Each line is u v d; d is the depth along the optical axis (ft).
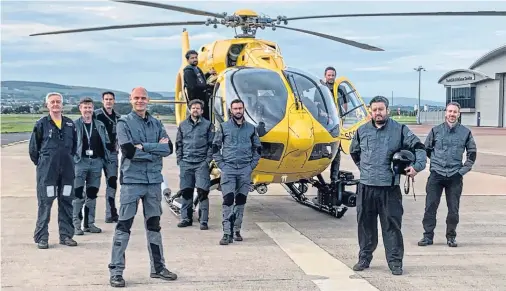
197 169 26.63
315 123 25.70
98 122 25.84
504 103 180.96
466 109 194.80
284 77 26.55
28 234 25.04
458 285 18.12
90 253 21.84
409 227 27.40
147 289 17.44
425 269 19.99
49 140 22.44
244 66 28.27
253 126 24.21
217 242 23.91
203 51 32.22
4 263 20.31
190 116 26.76
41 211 22.53
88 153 25.13
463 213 31.17
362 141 19.77
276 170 25.79
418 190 40.29
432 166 23.61
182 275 18.95
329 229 26.68
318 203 31.04
